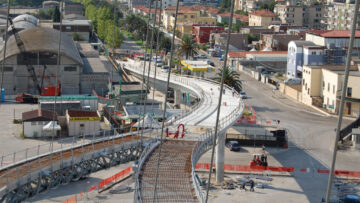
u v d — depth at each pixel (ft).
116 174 233.76
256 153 283.59
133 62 549.95
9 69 410.52
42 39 435.12
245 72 542.98
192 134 222.28
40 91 417.90
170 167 178.50
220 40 653.30
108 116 334.65
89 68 455.22
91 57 523.70
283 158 274.77
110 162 206.39
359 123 311.27
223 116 255.70
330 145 297.94
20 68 411.95
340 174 248.11
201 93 326.03
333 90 373.81
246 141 298.56
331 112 371.76
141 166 178.09
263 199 215.72
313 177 245.24
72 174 191.42
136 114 318.45
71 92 424.05
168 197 150.30
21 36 442.50
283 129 316.40
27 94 388.98
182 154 193.67
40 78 417.08
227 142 300.20
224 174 247.50
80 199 204.74
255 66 551.59
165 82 397.19
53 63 417.49
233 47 647.97
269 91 456.45
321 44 506.48
